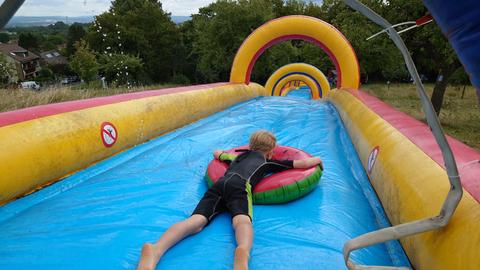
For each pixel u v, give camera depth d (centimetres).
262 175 337
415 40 1262
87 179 409
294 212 316
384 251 280
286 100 1066
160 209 321
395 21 1227
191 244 262
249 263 244
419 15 1187
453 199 181
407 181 293
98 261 244
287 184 330
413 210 257
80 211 318
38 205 337
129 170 425
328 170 435
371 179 398
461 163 263
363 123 554
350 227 301
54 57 9044
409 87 2877
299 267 240
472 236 183
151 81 4334
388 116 513
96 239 271
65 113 434
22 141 359
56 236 276
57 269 236
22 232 284
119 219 302
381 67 2820
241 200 289
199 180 397
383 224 317
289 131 638
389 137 409
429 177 268
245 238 252
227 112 852
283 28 1078
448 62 1188
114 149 484
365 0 1303
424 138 356
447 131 1055
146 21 4703
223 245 260
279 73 1717
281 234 279
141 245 264
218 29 3444
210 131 631
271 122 723
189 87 815
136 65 3622
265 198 327
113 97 555
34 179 363
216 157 395
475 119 1249
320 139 590
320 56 2977
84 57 3212
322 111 877
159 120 594
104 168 446
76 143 419
